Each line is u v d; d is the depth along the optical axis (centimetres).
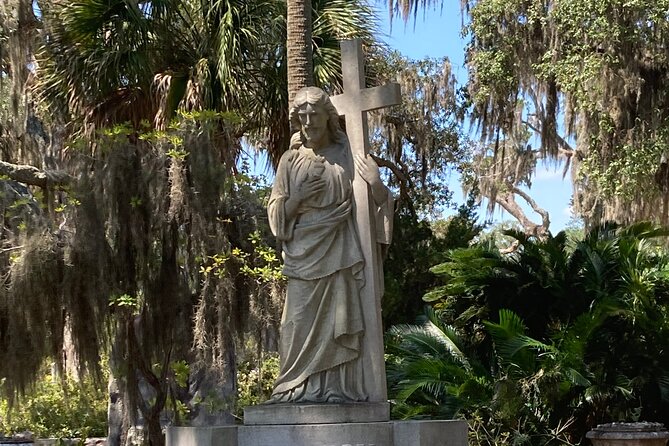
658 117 2222
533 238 2181
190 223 1374
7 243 1409
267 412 858
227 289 1352
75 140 1480
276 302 1377
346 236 895
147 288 1382
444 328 1798
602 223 2152
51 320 1372
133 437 1661
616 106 2256
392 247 2308
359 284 891
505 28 2452
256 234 1397
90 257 1346
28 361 1360
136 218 1368
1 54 2222
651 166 2195
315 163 903
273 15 1731
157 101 1664
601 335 1689
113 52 1647
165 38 1708
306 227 889
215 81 1661
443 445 841
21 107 2217
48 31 1789
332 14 1770
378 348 884
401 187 2370
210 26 1700
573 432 1686
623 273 1758
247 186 1464
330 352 880
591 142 2273
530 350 1659
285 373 889
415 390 1652
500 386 1602
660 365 1694
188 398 1677
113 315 1393
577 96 2223
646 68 2266
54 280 1360
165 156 1383
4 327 1389
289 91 1582
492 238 2002
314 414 848
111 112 1688
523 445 1586
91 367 1398
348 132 916
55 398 2073
